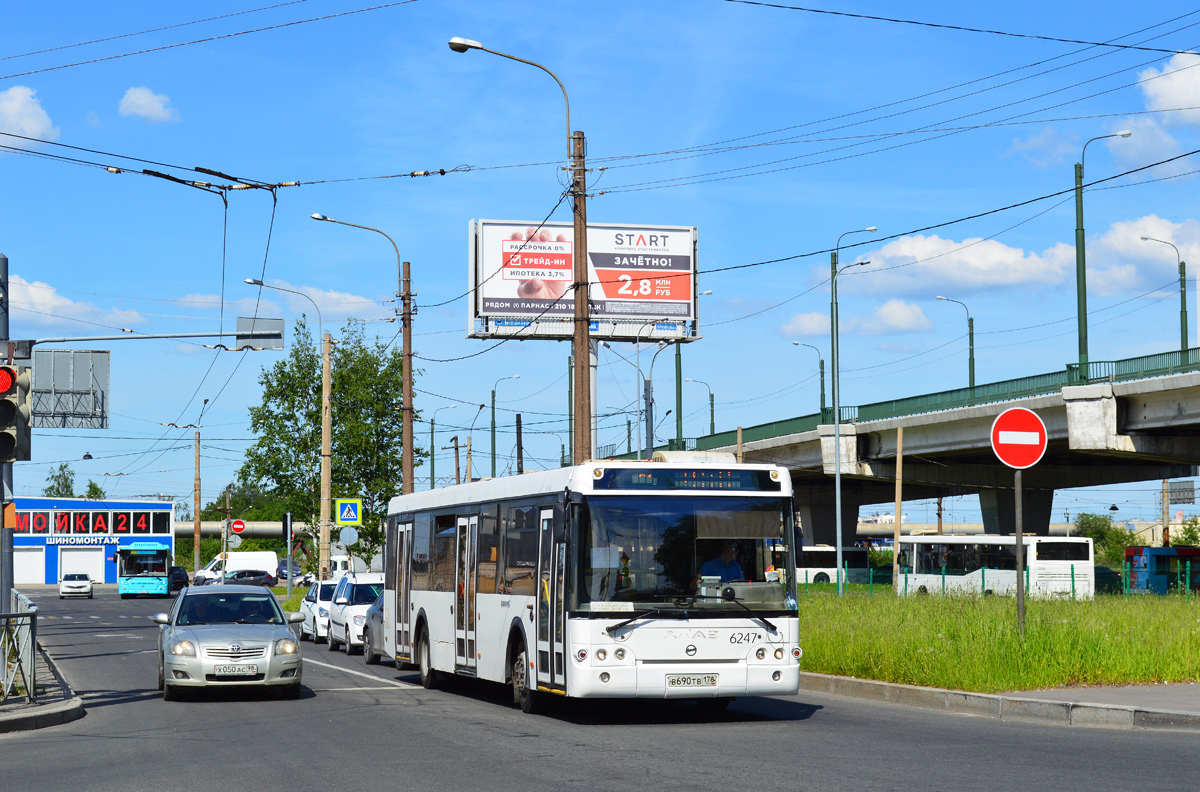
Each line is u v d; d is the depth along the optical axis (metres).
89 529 95.38
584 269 23.69
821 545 77.50
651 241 60.81
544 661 14.30
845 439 61.97
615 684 13.21
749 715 14.61
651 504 13.72
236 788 9.48
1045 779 9.21
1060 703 13.27
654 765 10.30
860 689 16.70
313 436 44.09
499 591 16.11
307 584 70.69
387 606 22.09
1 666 15.03
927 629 17.88
